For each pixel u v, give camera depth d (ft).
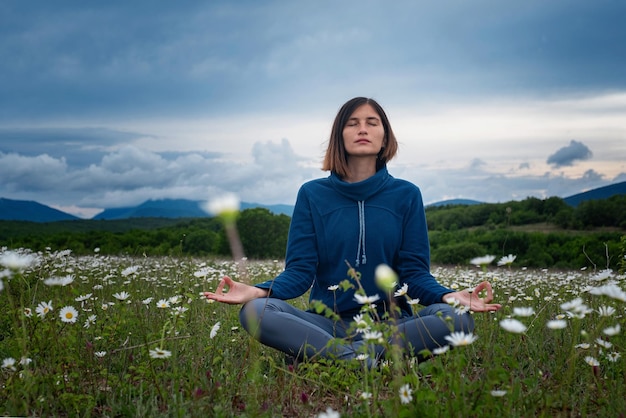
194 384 8.82
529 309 7.48
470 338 7.06
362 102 12.71
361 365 9.17
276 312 10.71
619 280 16.07
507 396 7.22
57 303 10.82
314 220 12.73
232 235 4.17
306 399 8.23
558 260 66.23
